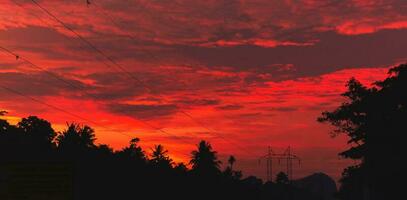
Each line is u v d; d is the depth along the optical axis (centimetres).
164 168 11944
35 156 8550
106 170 9781
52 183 2839
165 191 11575
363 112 7469
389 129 6906
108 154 10412
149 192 10862
